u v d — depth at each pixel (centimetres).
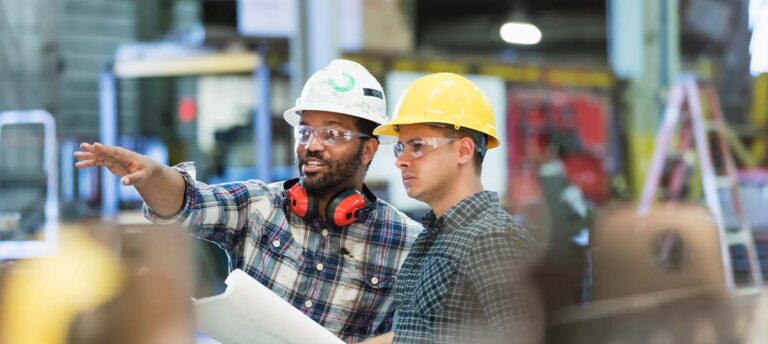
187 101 885
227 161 879
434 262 235
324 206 280
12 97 1086
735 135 943
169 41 976
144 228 130
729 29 1066
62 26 1123
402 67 931
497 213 236
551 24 1405
